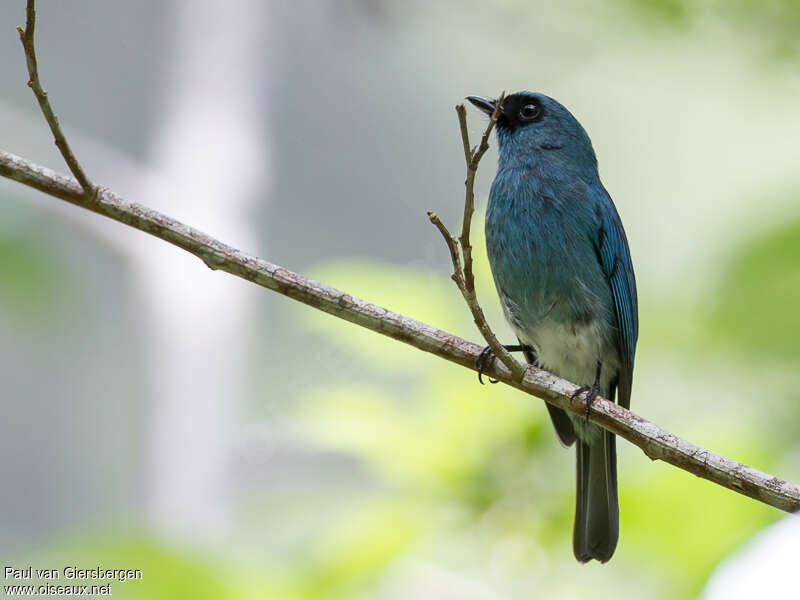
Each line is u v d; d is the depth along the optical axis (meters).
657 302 10.72
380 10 14.08
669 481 8.58
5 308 13.90
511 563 8.68
